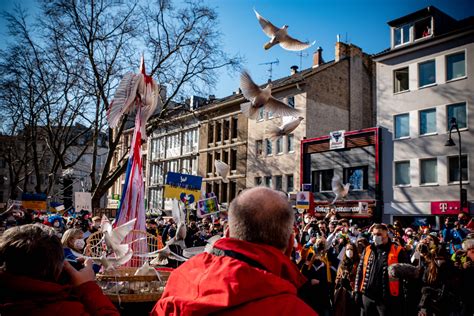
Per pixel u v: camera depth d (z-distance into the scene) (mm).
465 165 25719
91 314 2066
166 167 49625
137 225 5652
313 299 7629
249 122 38875
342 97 36812
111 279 4148
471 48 26125
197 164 44656
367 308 6188
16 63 22500
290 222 1847
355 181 30266
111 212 27734
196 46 21656
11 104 25469
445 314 5918
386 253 6234
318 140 32562
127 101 5582
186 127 46656
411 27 28891
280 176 35656
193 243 11773
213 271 1698
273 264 1719
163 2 20922
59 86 23469
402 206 27672
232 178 39656
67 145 25812
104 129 23172
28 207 21438
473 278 5969
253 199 1836
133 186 5754
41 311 1852
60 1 19656
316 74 35344
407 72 29094
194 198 14109
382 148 29234
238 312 1571
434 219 26422
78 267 4586
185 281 1779
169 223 12938
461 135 25906
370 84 38844
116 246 3805
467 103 25906
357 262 6922
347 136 30828
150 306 4160
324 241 8039
